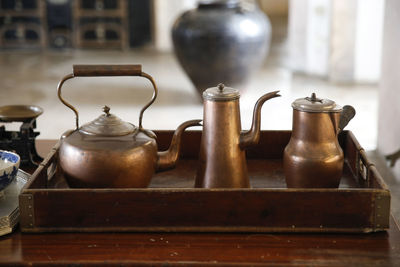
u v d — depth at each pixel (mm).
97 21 6828
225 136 1300
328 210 1204
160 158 1337
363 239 1200
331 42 5160
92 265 1111
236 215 1213
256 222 1217
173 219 1216
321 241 1191
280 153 1653
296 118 1319
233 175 1311
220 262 1112
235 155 1312
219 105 1289
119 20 6824
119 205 1207
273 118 4133
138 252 1148
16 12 6812
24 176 1451
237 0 4277
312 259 1125
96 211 1210
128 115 4262
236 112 1309
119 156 1228
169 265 1108
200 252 1148
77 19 6801
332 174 1304
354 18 5066
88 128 1292
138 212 1211
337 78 5238
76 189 1204
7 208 1264
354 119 4082
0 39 6902
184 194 1200
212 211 1211
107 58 6438
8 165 1361
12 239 1199
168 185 1477
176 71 5805
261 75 5527
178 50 4297
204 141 1322
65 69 5906
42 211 1207
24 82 5340
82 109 4422
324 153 1294
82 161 1231
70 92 4977
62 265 1110
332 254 1143
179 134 1351
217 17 4145
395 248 1166
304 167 1300
